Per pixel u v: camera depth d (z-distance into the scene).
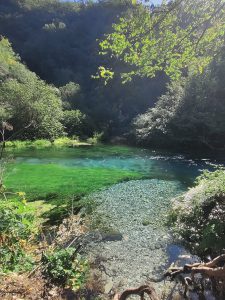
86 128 35.94
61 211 9.71
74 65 57.78
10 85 33.22
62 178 14.91
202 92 26.69
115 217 9.91
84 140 33.41
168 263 6.97
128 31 5.02
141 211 10.52
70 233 5.92
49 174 15.78
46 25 63.34
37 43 61.28
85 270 4.84
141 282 6.10
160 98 31.70
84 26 62.88
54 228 6.57
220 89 26.23
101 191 12.88
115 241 8.11
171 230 8.72
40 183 13.70
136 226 9.20
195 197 8.52
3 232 4.73
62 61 58.44
